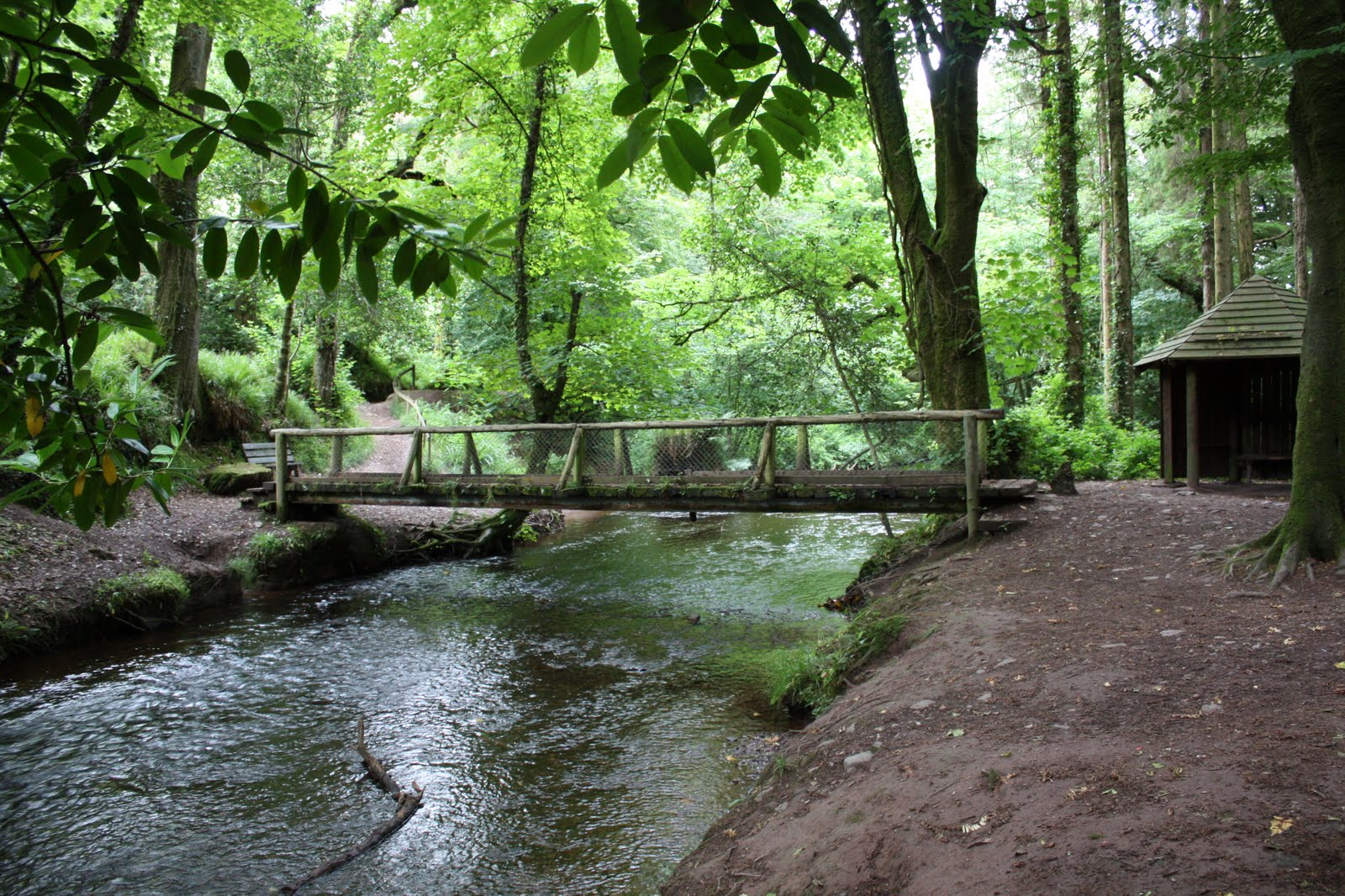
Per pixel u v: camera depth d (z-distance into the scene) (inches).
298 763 217.2
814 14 46.9
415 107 513.0
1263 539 220.2
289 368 757.3
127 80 55.3
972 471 330.6
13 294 61.0
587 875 158.1
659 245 979.3
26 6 51.5
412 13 678.5
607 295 577.9
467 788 200.7
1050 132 618.2
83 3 420.8
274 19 515.8
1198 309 991.6
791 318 594.9
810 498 365.1
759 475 376.2
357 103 663.1
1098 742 126.0
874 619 255.4
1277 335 398.3
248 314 911.0
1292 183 712.4
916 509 351.6
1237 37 406.6
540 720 244.8
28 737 236.1
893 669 199.2
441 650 323.9
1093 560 256.2
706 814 179.3
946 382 398.3
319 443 701.9
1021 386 807.7
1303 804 96.3
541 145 524.7
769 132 55.1
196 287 587.8
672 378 619.8
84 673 294.0
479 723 244.2
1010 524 318.7
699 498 388.8
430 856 169.0
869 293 585.6
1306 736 114.0
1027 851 99.6
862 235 582.2
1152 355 441.1
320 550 471.5
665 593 412.8
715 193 531.5
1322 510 207.0
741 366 588.1
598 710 251.9
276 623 369.4
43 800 197.8
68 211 55.3
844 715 177.3
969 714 151.1
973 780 122.8
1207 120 471.8
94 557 374.6
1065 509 334.6
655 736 228.4
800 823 133.6
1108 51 466.9
